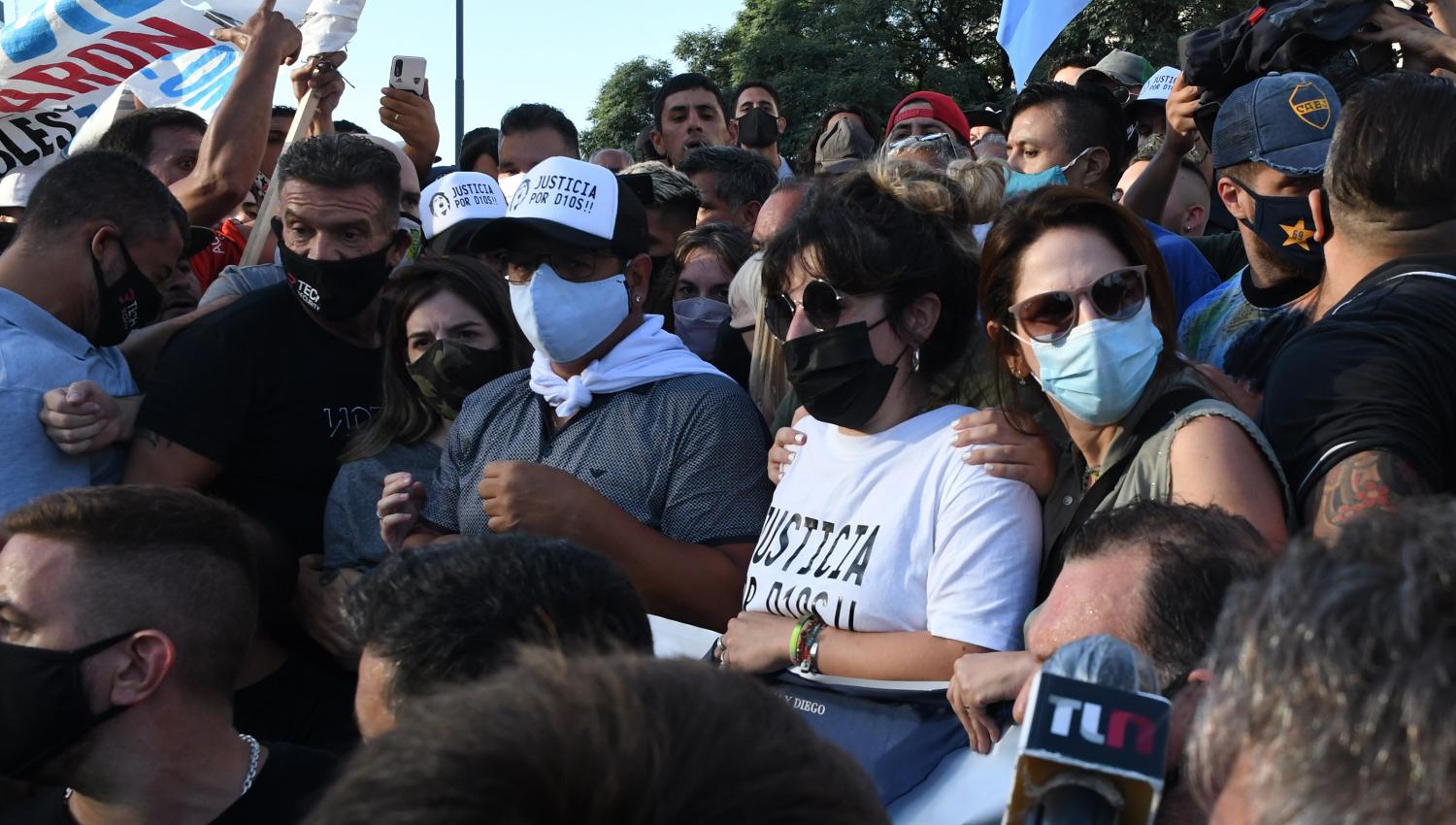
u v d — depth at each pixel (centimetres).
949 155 373
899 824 214
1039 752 89
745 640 249
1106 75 562
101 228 318
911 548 237
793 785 77
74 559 194
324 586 309
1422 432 196
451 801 73
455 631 163
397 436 329
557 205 290
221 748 203
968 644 223
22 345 309
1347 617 75
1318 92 268
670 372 298
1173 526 163
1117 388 216
